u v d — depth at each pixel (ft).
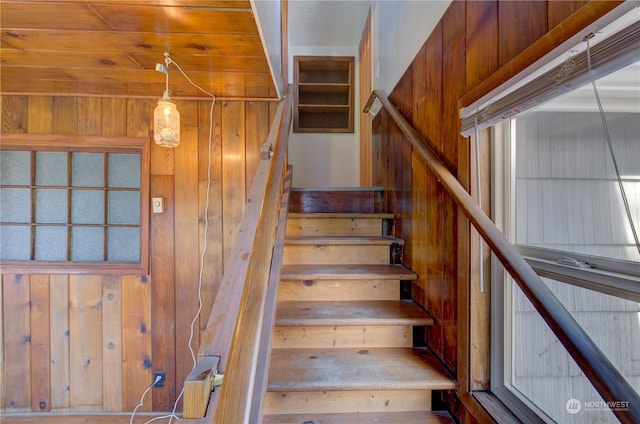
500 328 3.51
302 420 3.95
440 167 4.21
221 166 6.89
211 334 2.21
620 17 1.86
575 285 2.62
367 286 5.62
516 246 3.34
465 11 3.81
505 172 3.46
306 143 12.95
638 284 2.12
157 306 6.77
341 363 4.34
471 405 3.52
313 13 11.05
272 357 4.49
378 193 8.28
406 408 4.14
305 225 7.18
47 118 6.62
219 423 1.73
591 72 1.99
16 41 4.19
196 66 5.06
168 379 6.72
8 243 6.69
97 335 6.68
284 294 5.56
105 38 4.11
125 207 6.91
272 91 6.32
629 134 2.53
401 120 6.08
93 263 6.72
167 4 3.37
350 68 13.00
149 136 6.77
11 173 6.72
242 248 2.89
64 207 6.79
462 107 3.76
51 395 6.61
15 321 6.59
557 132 3.02
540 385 3.12
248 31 3.94
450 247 4.19
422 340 4.99
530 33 2.66
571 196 2.88
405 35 6.42
